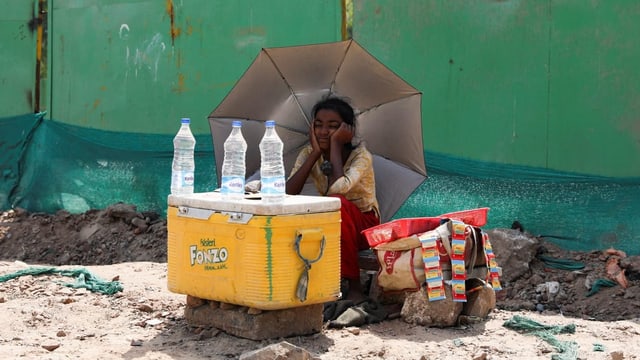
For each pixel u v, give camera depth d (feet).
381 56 25.23
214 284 14.80
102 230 28.37
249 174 19.97
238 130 15.25
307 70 19.21
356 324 16.03
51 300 17.70
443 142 24.56
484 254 16.69
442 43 24.48
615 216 22.50
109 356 13.96
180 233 15.42
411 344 14.74
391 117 19.22
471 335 15.47
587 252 22.50
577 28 22.89
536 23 23.36
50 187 30.86
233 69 27.71
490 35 23.90
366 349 14.46
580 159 22.95
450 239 16.06
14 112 31.40
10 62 31.37
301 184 18.44
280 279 14.15
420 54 24.76
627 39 22.36
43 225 29.60
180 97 28.58
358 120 19.52
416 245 16.14
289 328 15.06
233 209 14.39
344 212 17.43
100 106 30.01
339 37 25.93
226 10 27.68
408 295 16.37
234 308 15.11
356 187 18.42
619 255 21.88
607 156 22.63
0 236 29.27
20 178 31.40
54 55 30.78
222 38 27.81
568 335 15.62
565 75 23.07
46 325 16.11
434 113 24.64
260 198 15.24
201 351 14.42
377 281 17.13
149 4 28.94
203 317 15.67
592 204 22.77
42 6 30.91
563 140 23.12
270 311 14.83
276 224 14.03
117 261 26.81
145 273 21.13
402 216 25.11
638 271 20.92
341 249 17.39
